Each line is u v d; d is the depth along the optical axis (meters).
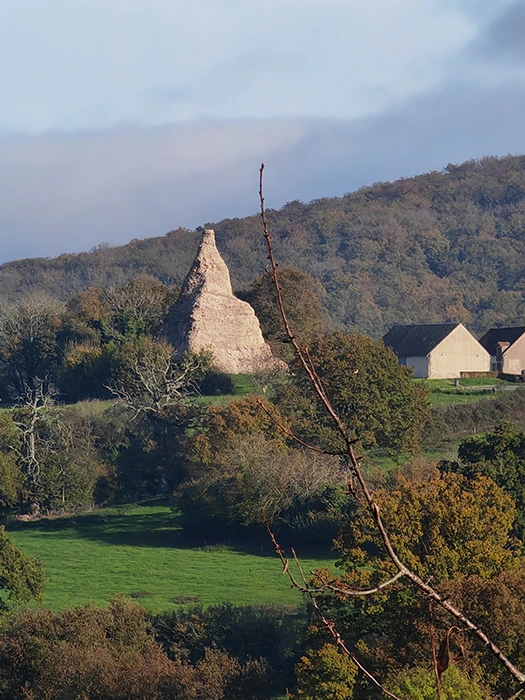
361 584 134.50
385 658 119.44
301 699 116.19
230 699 130.62
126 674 130.75
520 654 114.50
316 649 135.88
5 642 144.25
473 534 145.50
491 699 103.50
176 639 152.62
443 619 116.50
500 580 123.56
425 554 145.25
